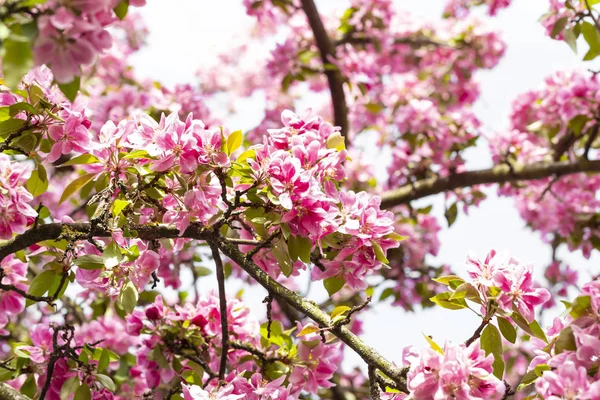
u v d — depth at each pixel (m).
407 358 3.26
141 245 4.19
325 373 4.23
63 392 4.33
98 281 4.02
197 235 3.89
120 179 3.89
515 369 9.22
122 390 5.73
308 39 9.76
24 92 3.86
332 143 3.97
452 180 8.47
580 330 3.13
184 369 4.73
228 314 4.74
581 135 8.05
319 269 4.04
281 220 3.62
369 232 3.80
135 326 4.75
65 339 4.23
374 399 3.47
